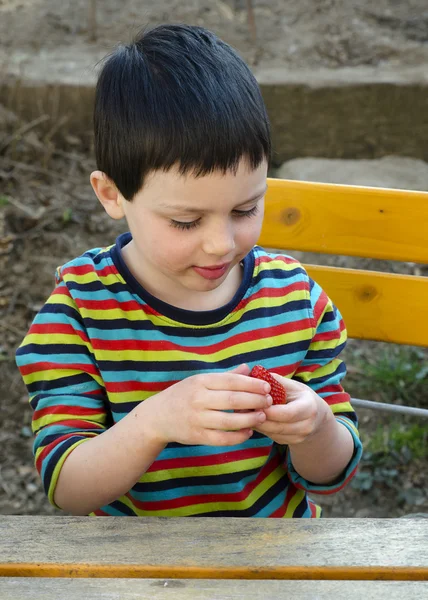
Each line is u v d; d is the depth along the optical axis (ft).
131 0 17.02
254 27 15.88
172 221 3.54
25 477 9.00
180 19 16.34
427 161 14.89
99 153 3.80
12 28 15.93
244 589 2.96
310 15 16.84
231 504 4.40
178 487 4.35
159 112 3.47
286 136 14.67
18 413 9.74
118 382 4.17
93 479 3.71
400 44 16.02
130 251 4.33
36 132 14.01
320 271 5.80
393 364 10.45
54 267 11.71
